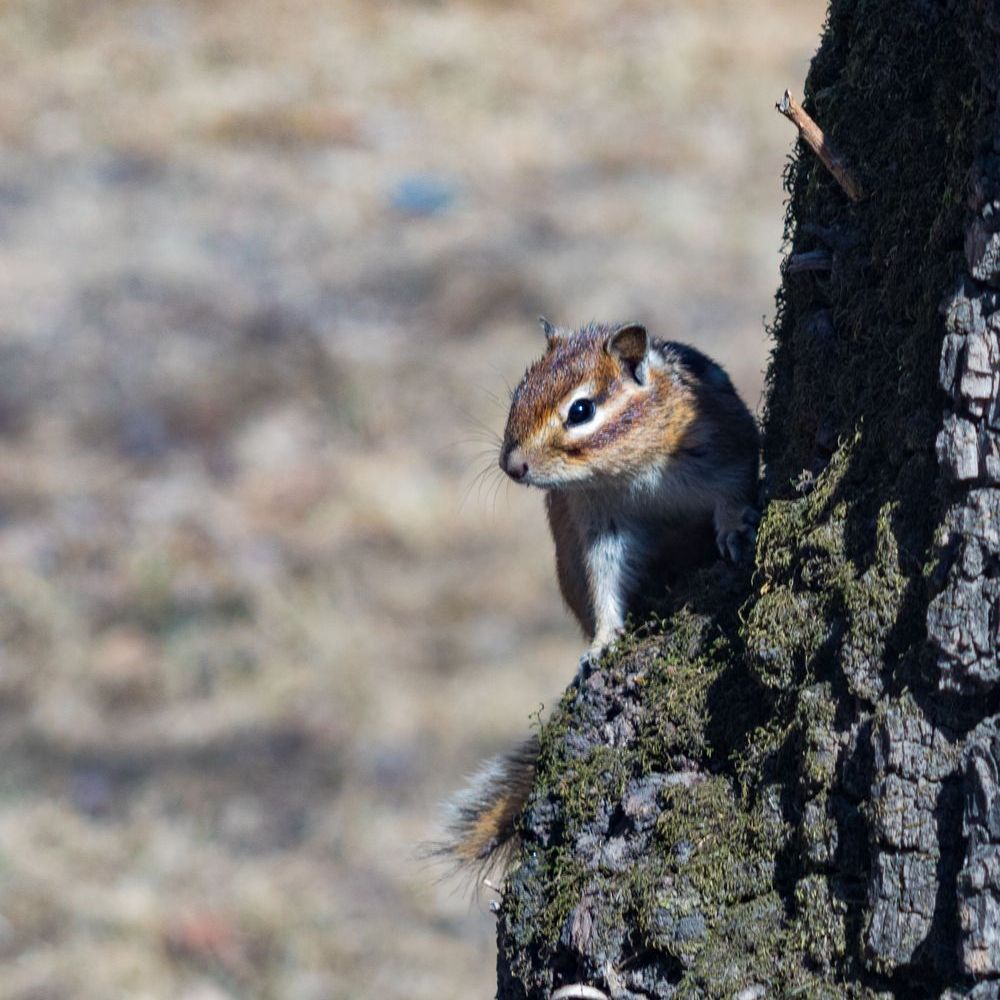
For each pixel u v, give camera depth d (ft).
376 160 89.56
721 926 15.58
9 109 92.58
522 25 104.73
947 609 14.06
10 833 48.26
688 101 96.02
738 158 90.12
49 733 53.42
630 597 23.88
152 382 71.72
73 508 64.34
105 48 99.25
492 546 63.21
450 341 74.54
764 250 80.48
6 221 82.99
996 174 14.30
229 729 53.83
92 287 77.61
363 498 65.36
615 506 23.70
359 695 55.06
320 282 78.74
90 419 69.62
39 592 59.47
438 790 50.93
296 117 92.32
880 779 14.34
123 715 54.54
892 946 14.20
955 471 14.25
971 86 15.38
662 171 88.63
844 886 14.85
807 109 18.39
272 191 86.17
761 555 16.79
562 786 17.34
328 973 44.04
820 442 16.80
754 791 15.94
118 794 50.62
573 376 23.56
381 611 59.52
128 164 88.33
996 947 13.56
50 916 45.16
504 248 80.74
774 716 16.03
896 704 14.44
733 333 72.95
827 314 17.28
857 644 14.98
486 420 69.15
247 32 102.12
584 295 76.48
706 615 17.74
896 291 16.26
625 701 17.47
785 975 15.08
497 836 20.93
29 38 99.50
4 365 72.54
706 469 23.35
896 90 16.70
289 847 48.73
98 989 42.45
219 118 92.38
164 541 62.39
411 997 43.06
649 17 105.91
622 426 23.09
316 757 52.49
